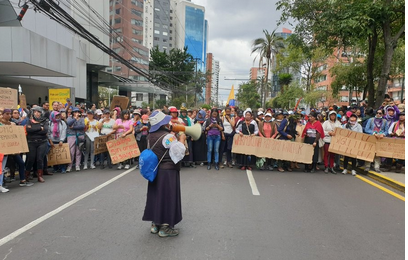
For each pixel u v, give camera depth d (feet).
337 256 12.22
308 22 43.70
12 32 41.11
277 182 25.25
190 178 26.48
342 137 28.27
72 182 24.73
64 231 14.52
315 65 117.70
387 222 16.14
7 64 43.11
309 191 22.39
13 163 25.14
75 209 17.76
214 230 14.75
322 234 14.42
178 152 13.51
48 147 26.76
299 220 16.25
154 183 14.03
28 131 24.30
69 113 30.40
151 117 14.14
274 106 162.09
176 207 14.11
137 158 34.76
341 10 38.11
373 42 44.37
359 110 35.60
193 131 14.52
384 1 35.40
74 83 81.35
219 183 24.64
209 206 18.45
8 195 20.88
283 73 153.89
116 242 13.34
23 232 14.39
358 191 22.56
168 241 13.48
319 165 33.76
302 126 35.32
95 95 107.45
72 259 11.81
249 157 30.37
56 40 70.95
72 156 29.30
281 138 30.94
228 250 12.65
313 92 112.16
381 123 29.32
